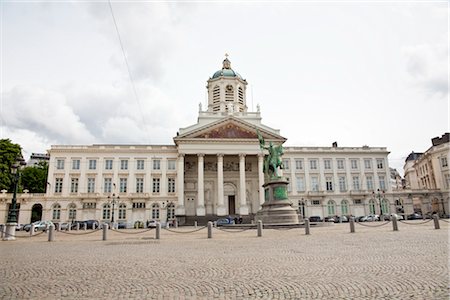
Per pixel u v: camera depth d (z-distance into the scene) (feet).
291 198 203.82
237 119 192.75
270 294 22.68
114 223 167.43
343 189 209.36
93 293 23.99
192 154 188.44
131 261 38.86
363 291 22.75
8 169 183.83
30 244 65.51
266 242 58.39
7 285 26.99
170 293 23.56
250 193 201.57
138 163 195.83
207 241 64.08
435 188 212.23
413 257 36.40
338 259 36.55
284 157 209.46
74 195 185.88
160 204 191.01
